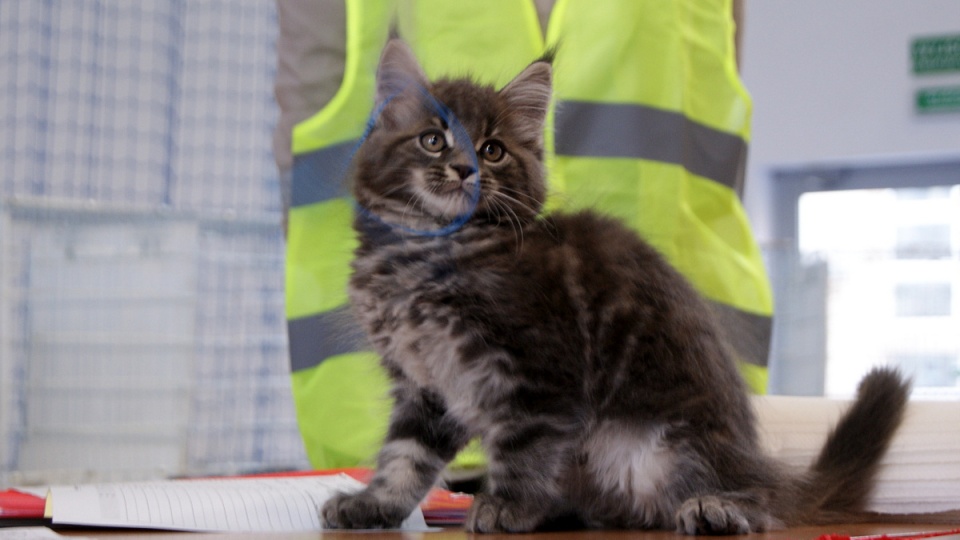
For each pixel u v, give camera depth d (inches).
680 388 65.9
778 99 206.8
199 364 119.5
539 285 63.4
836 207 209.5
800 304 135.3
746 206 203.3
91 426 114.4
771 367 133.0
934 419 76.2
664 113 98.9
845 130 203.9
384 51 68.4
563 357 62.6
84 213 114.5
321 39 97.7
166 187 122.3
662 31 99.4
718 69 107.8
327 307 90.1
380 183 67.7
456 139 67.2
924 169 205.8
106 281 116.1
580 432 64.2
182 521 56.9
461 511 68.7
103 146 120.2
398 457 67.8
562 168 93.8
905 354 134.3
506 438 62.5
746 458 66.9
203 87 123.3
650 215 96.3
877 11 201.5
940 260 135.1
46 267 113.5
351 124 86.4
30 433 112.4
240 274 121.0
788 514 66.1
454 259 64.2
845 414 78.0
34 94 117.7
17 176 117.5
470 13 93.0
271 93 124.2
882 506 72.7
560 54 92.6
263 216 120.7
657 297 68.2
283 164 100.5
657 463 65.6
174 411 117.6
